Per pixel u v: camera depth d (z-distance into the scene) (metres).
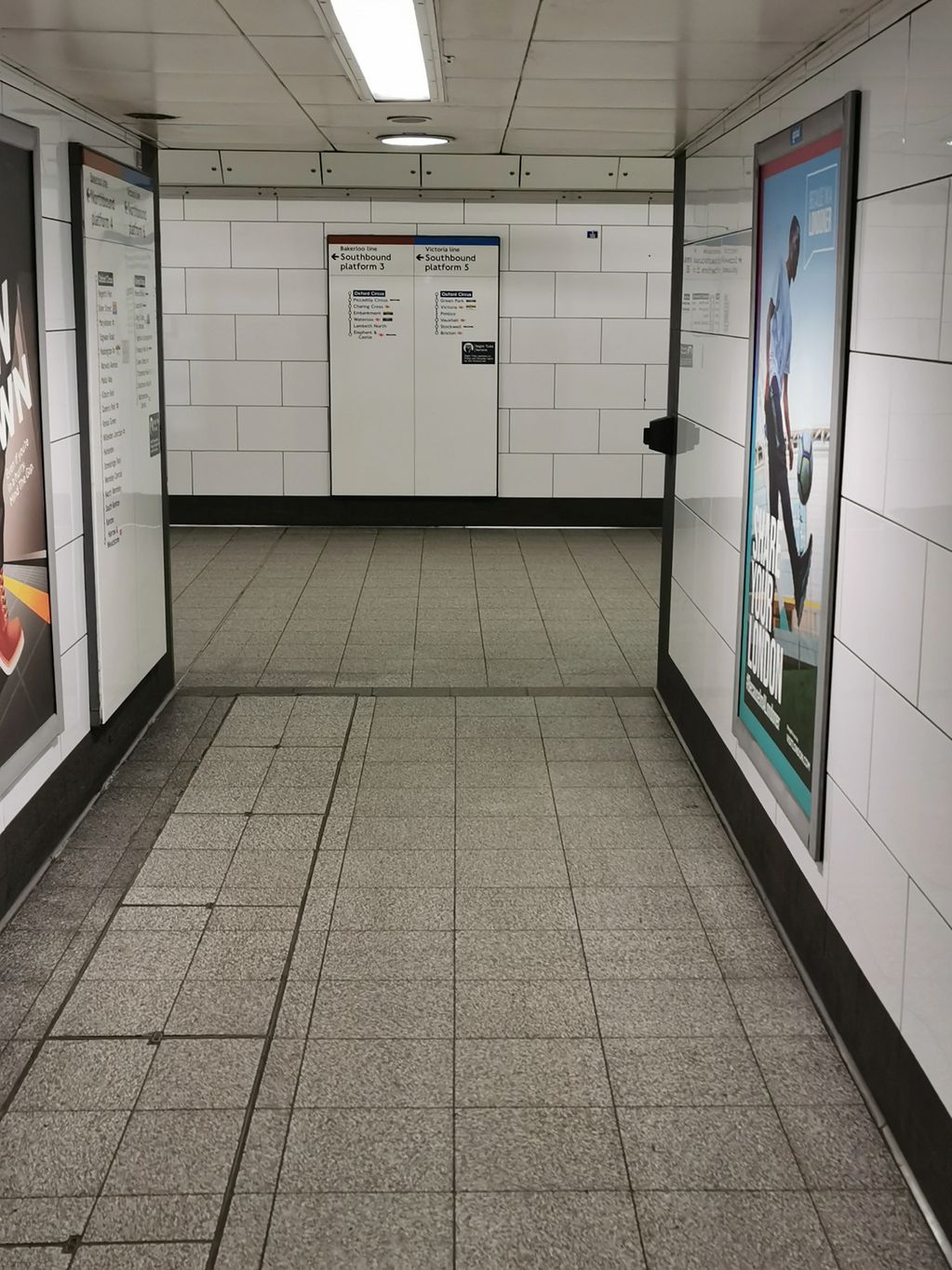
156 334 5.40
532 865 4.13
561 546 9.60
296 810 4.57
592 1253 2.38
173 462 10.15
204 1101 2.84
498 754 5.17
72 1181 2.57
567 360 10.02
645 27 2.96
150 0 2.75
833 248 3.05
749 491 4.02
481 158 7.67
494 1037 3.11
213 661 6.47
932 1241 2.42
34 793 3.95
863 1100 2.87
